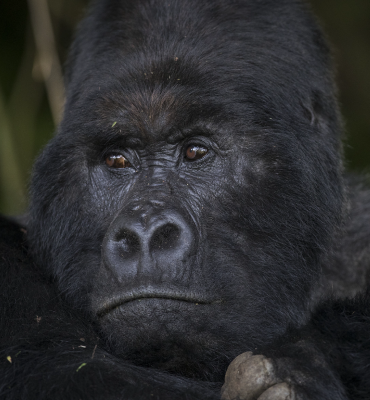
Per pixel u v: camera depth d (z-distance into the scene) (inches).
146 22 447.5
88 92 418.9
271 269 399.9
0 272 412.8
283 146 402.9
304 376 307.3
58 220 423.5
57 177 419.8
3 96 951.6
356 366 336.8
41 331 370.6
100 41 471.8
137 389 317.1
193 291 357.4
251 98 403.9
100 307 362.6
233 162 396.5
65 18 978.1
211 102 388.2
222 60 408.8
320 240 424.2
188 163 401.1
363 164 1036.5
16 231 472.1
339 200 452.8
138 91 394.3
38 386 326.0
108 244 359.9
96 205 410.0
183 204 383.2
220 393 335.3
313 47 491.2
